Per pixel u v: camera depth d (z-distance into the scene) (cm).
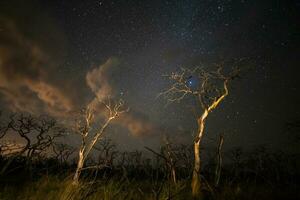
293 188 2745
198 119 2241
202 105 2269
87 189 1147
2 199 1414
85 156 2788
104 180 1214
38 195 1477
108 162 1518
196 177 2012
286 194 2330
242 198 2077
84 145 2819
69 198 1112
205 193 2045
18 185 1814
